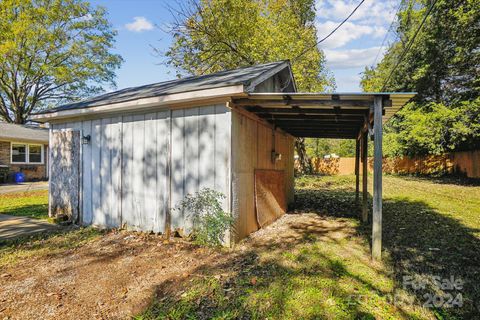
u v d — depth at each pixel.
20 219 6.23
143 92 5.29
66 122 6.26
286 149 7.79
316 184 14.34
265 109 4.81
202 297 2.71
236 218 4.45
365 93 3.64
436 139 13.66
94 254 3.95
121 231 5.18
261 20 13.75
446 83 14.83
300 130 7.49
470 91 13.36
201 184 4.49
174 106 4.71
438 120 13.43
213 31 13.70
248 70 5.62
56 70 19.73
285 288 2.87
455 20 12.98
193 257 3.79
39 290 2.88
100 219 5.62
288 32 13.95
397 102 3.98
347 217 6.68
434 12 13.59
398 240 4.67
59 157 6.38
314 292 2.79
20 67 19.08
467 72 13.36
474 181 14.59
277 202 6.47
